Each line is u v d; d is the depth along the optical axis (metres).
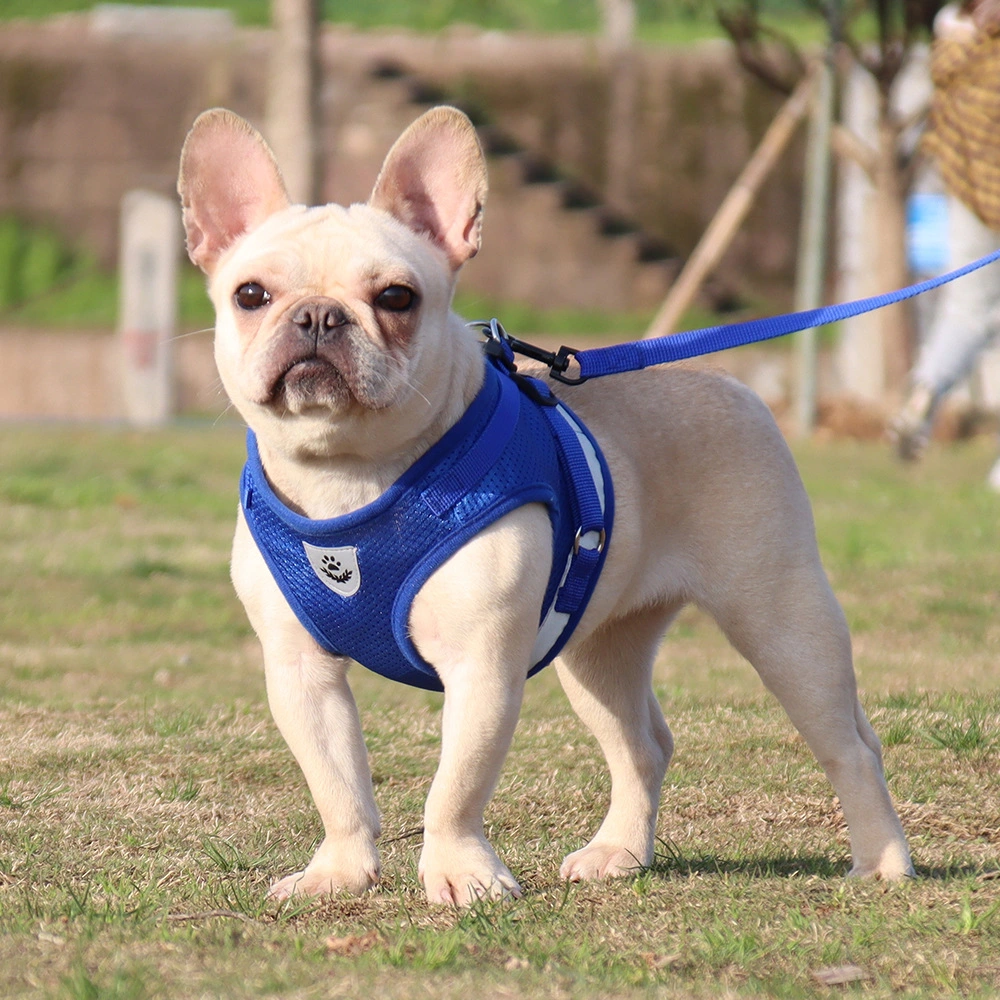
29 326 28.14
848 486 17.02
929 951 4.69
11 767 7.23
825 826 6.55
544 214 30.36
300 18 20.77
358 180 30.25
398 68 31.22
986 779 7.03
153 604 11.82
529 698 9.11
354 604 5.00
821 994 4.33
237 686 9.45
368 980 4.27
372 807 5.33
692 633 11.03
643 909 5.12
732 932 4.80
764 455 5.82
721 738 7.82
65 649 10.45
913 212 25.75
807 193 31.14
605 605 5.57
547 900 5.20
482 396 5.08
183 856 5.94
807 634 5.72
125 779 7.09
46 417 26.28
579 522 5.25
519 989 4.21
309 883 5.21
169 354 24.36
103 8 33.94
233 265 5.08
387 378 4.73
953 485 17.20
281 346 4.72
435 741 8.00
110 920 4.83
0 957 4.45
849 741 5.75
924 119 22.83
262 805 6.78
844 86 27.58
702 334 6.11
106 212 31.22
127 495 16.38
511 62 32.19
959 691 8.67
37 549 13.51
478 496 4.91
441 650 5.04
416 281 4.88
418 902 5.14
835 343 28.34
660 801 6.74
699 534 5.75
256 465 5.11
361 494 4.96
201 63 31.86
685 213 31.22
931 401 17.12
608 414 5.71
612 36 36.12
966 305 16.42
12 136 31.56
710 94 32.03
